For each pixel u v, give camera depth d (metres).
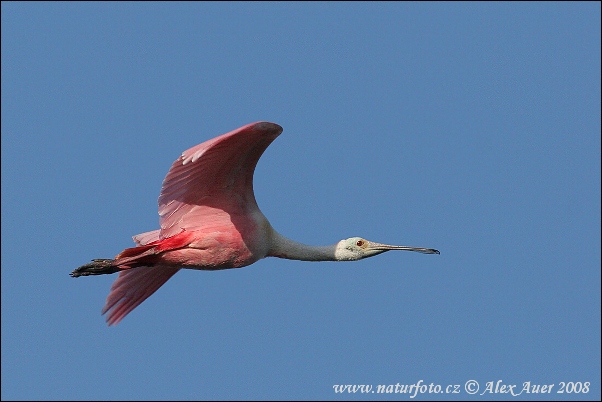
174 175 15.84
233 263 16.77
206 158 15.67
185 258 16.55
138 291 18.41
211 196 16.45
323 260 18.09
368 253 18.25
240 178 16.34
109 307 18.27
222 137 14.10
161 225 16.44
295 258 17.78
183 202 16.38
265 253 17.22
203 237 16.42
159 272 18.33
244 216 16.72
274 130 15.21
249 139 15.48
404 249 18.30
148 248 16.38
